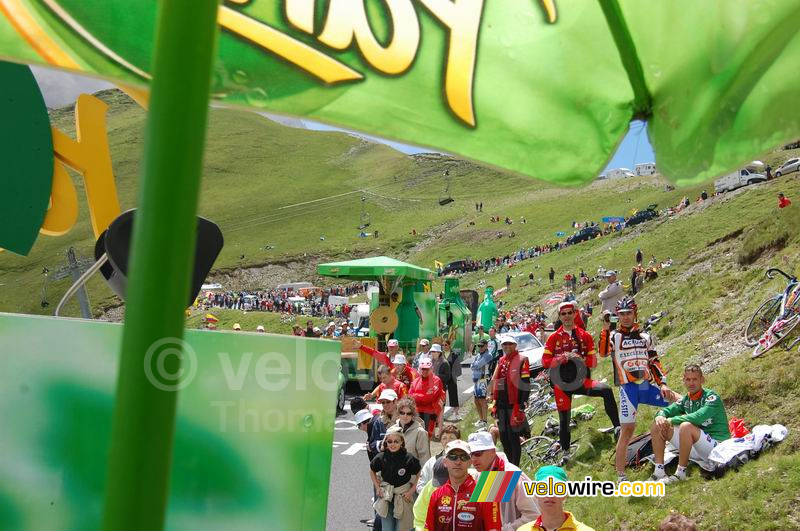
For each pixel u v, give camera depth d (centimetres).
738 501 736
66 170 320
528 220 14275
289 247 16200
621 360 923
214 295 9869
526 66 188
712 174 175
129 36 166
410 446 892
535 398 1608
